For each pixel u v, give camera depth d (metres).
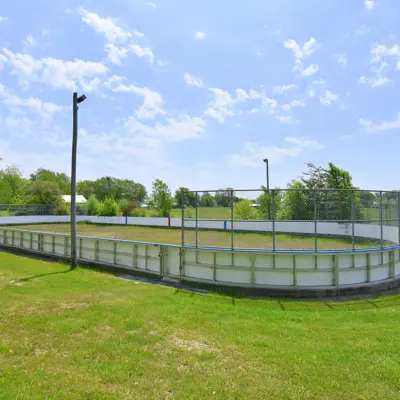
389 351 3.77
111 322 4.71
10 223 29.81
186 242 9.66
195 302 6.08
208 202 7.98
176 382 3.04
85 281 7.91
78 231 22.70
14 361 3.44
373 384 3.02
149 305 5.70
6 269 9.48
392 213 8.68
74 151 10.28
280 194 9.80
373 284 7.39
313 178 24.84
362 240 9.83
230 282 7.47
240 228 10.27
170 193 33.34
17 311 5.21
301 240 10.58
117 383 3.02
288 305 6.19
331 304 6.29
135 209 34.94
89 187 81.00
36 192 40.59
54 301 5.87
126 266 9.48
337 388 2.95
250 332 4.45
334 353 3.71
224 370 3.29
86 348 3.79
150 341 4.04
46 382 2.99
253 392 2.88
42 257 12.65
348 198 9.52
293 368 3.33
